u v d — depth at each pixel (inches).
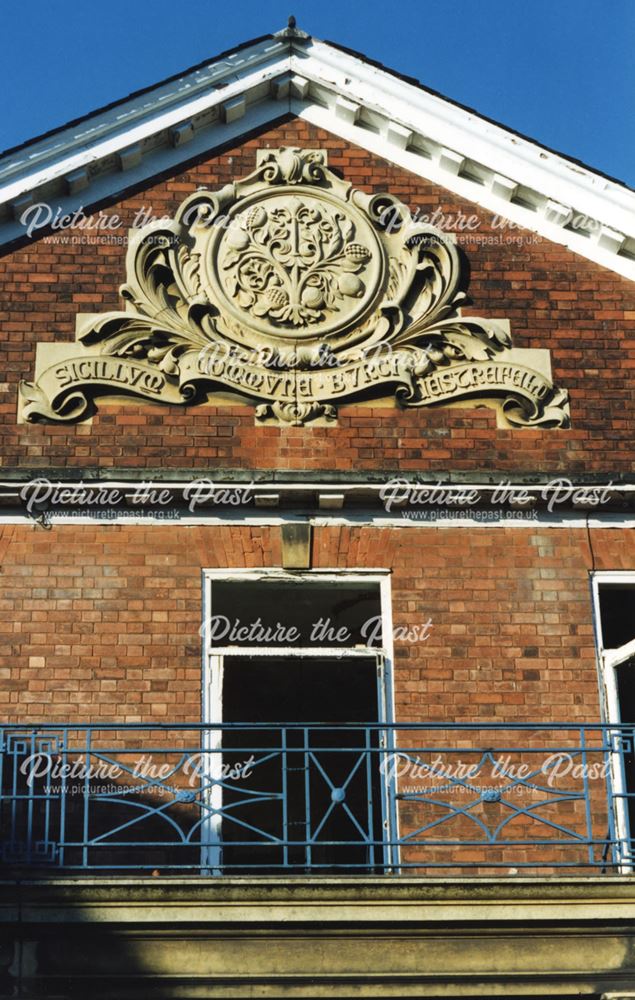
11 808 488.7
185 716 509.0
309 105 589.6
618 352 566.6
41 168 562.9
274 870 632.4
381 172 581.9
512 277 573.0
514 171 578.2
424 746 511.5
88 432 542.3
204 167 578.2
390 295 563.2
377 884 453.7
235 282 559.5
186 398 546.9
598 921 459.2
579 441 553.6
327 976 451.2
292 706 661.3
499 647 525.7
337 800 470.3
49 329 553.9
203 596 526.0
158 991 449.1
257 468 539.5
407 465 545.0
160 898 448.5
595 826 502.0
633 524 544.1
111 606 522.0
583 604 533.0
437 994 454.0
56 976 446.3
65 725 473.4
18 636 515.8
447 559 536.1
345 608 595.8
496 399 556.7
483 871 495.2
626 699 546.0
